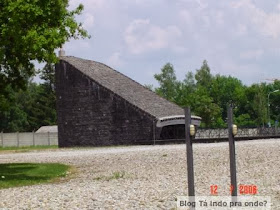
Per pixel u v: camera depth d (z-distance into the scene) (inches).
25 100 5546.3
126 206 569.3
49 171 1167.6
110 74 2640.3
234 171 492.4
